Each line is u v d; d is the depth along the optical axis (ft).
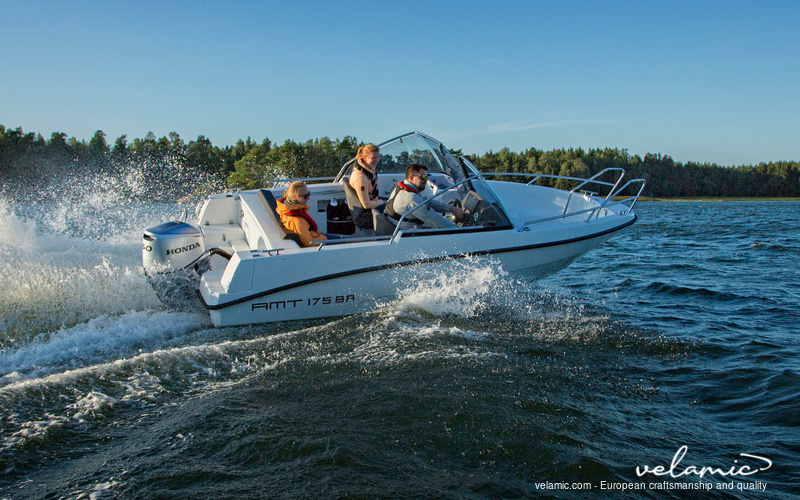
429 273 17.67
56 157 240.53
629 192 315.99
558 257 19.43
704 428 10.69
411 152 21.40
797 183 373.20
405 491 8.38
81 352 13.96
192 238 16.90
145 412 10.77
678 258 34.14
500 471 9.01
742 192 369.50
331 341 14.89
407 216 17.98
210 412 10.69
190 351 13.91
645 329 17.12
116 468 8.81
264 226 17.31
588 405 11.51
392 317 16.93
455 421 10.53
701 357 14.66
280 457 9.21
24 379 12.35
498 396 11.64
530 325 17.15
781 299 21.58
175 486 8.38
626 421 10.89
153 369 12.80
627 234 53.72
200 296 16.80
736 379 13.12
